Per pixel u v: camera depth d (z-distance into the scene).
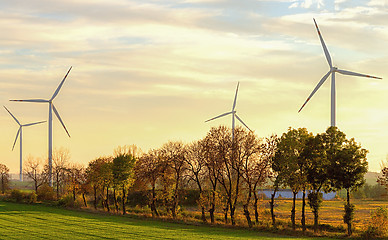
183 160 93.12
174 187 93.94
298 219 92.25
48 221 80.88
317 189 74.38
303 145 74.62
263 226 75.69
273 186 76.75
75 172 119.38
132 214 97.19
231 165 84.62
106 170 104.06
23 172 138.25
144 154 97.75
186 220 85.88
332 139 72.69
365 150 70.31
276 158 75.88
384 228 65.44
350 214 69.50
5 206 107.88
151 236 64.12
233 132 83.69
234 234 68.31
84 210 105.00
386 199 153.62
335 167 69.94
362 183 69.81
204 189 95.25
